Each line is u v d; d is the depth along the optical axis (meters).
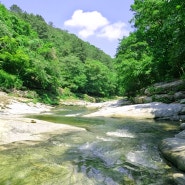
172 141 5.30
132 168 4.18
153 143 6.05
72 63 55.75
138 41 24.19
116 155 4.96
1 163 4.30
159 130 8.10
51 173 3.87
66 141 6.20
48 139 6.36
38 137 6.45
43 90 34.28
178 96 13.93
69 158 4.73
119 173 3.94
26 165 4.23
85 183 3.52
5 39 31.22
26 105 20.61
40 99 27.86
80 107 26.45
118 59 25.75
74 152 5.18
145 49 23.02
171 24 10.22
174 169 4.11
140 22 20.75
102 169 4.12
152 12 17.97
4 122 7.20
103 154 5.05
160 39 18.52
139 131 7.92
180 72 17.70
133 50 24.33
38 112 17.88
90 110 20.83
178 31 10.59
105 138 6.68
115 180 3.66
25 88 28.80
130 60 21.95
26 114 15.05
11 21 46.53
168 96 14.80
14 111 16.52
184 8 9.18
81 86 56.41
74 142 6.11
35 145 5.70
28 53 34.62
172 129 8.27
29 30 51.44
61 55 75.62
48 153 5.05
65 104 32.19
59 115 14.45
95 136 6.96
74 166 4.25
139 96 19.53
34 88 32.78
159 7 16.69
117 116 12.55
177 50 11.98
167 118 11.12
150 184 3.50
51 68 36.06
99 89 61.34
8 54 29.05
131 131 7.93
